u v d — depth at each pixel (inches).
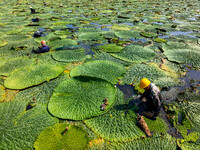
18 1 1034.1
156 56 274.2
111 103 166.6
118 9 745.0
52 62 257.9
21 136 133.8
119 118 150.8
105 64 243.3
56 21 530.9
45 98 178.7
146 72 224.4
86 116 152.9
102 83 193.5
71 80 202.8
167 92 183.9
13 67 242.4
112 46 313.4
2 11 703.1
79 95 177.0
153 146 125.1
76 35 389.1
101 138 133.0
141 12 677.3
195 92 182.9
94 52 294.7
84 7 805.9
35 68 234.4
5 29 444.1
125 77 212.4
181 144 126.0
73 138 131.3
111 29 436.1
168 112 156.2
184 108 160.2
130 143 128.3
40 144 127.2
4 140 130.4
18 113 156.9
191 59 259.8
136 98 168.7
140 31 415.8
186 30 425.4
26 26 478.9
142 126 139.1
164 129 138.9
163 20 541.0
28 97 181.0
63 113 156.3
